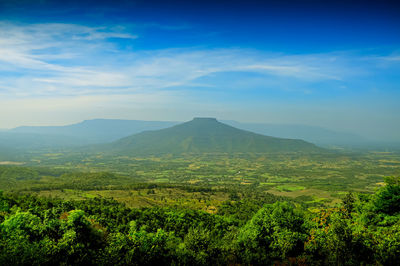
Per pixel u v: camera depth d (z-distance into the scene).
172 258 25.72
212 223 63.97
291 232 28.62
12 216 25.77
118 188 156.00
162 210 77.81
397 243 23.28
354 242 24.23
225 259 25.66
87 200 92.81
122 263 23.41
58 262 22.41
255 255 26.11
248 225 31.92
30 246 22.11
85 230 28.08
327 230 26.70
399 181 38.28
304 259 24.89
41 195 122.12
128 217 64.06
